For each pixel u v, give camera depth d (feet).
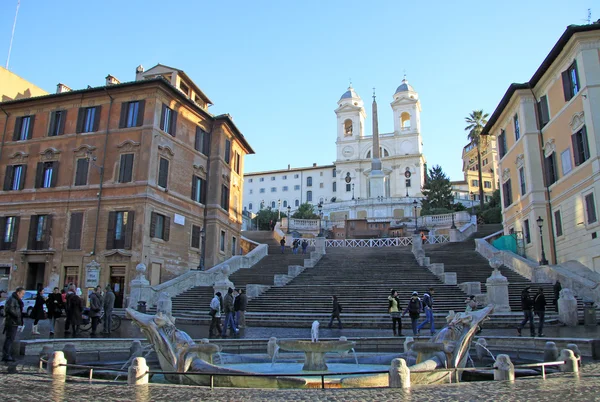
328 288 88.99
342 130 371.97
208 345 31.71
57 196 110.93
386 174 350.64
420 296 81.30
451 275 88.43
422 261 107.34
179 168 117.29
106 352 45.60
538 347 44.16
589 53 87.20
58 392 25.16
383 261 113.91
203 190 128.06
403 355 38.37
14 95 129.18
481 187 226.99
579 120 89.10
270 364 40.75
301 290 89.30
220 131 133.28
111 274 102.47
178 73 127.03
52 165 113.70
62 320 75.20
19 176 116.47
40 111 118.21
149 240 103.35
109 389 26.27
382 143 359.25
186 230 118.62
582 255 88.02
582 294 74.84
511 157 119.34
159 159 109.60
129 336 56.54
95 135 111.55
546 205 102.78
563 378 29.48
